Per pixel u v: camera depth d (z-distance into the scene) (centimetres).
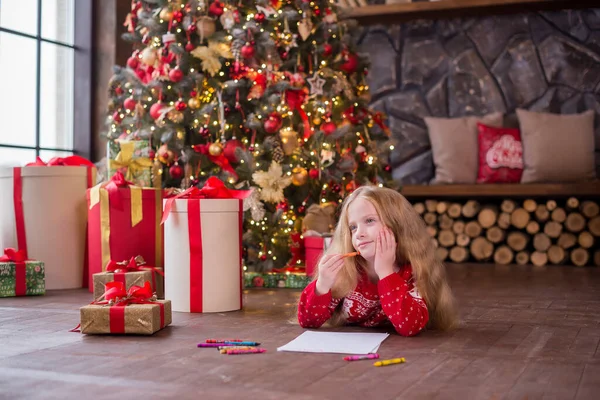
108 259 354
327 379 183
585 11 566
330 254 241
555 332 249
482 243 538
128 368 196
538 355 212
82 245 379
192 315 289
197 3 383
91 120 509
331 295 246
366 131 438
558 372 190
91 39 508
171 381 182
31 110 478
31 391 173
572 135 541
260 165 373
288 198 397
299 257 394
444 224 547
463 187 548
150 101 400
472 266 514
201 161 385
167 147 381
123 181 358
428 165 595
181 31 393
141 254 357
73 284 377
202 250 295
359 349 215
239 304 304
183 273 297
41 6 484
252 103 387
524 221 525
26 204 371
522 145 555
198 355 212
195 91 379
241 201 309
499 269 492
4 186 375
